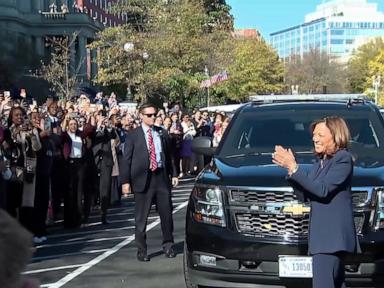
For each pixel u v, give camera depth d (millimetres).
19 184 8961
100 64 33125
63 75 37750
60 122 11469
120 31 32125
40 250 8992
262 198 5449
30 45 49562
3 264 1690
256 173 5691
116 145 13195
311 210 4605
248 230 5473
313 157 6117
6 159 8820
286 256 5301
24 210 9312
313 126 4809
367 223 5332
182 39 33938
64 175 10820
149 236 9945
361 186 5371
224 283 5582
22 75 43781
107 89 38875
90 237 10031
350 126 6789
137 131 7895
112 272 7523
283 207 5359
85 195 11289
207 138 7078
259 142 6711
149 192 8000
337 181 4441
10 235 1721
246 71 53688
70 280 7172
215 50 42750
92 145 11242
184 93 36781
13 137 8969
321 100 7680
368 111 7070
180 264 7848
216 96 47969
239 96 52344
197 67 36844
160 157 7957
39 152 9328
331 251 4461
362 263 5281
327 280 4508
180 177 20156
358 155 6285
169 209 8141
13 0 59844
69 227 10953
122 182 7969
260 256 5344
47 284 6984
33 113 9461
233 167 5961
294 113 7105
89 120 11469
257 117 7098
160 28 34062
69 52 44781
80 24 62438
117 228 10883
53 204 11023
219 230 5543
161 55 32969
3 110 12312
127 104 23672
